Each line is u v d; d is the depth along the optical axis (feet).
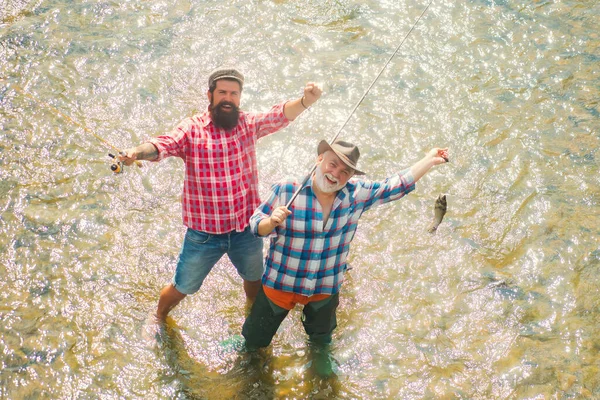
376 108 21.83
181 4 26.76
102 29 25.26
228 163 13.23
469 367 14.25
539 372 14.03
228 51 24.27
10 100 21.63
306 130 20.95
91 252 16.83
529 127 20.99
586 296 15.72
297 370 14.26
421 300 15.88
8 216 17.63
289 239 12.53
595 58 23.94
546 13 26.37
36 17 25.80
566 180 19.06
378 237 17.54
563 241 17.17
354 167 11.66
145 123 21.06
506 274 16.44
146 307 15.53
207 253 13.85
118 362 14.23
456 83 22.93
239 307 15.74
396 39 25.07
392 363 14.42
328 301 13.47
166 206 18.35
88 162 19.48
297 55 24.20
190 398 13.58
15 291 15.70
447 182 19.17
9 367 13.96
